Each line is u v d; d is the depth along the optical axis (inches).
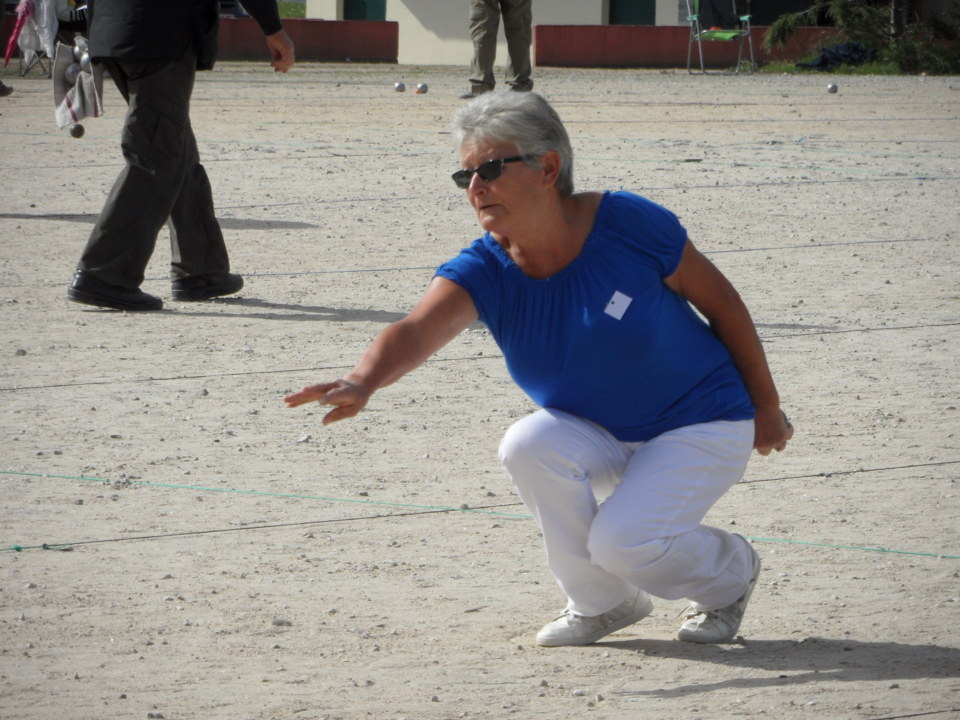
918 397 801.6
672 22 4357.8
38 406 788.6
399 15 4648.1
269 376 852.0
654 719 423.5
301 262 1208.8
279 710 432.5
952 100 2878.9
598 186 1614.2
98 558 568.1
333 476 674.8
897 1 3996.1
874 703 432.5
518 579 548.4
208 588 537.3
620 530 453.4
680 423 467.2
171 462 694.5
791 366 871.1
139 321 995.3
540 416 470.6
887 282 1114.7
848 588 534.0
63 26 1118.4
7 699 439.5
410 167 1785.2
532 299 453.1
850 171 1759.4
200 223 1046.4
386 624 504.4
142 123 995.3
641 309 447.5
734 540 483.8
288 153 1934.1
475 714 428.8
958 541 583.5
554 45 4168.3
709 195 1560.0
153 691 446.6
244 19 4224.9
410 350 446.9
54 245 1280.8
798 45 4131.4
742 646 483.2
